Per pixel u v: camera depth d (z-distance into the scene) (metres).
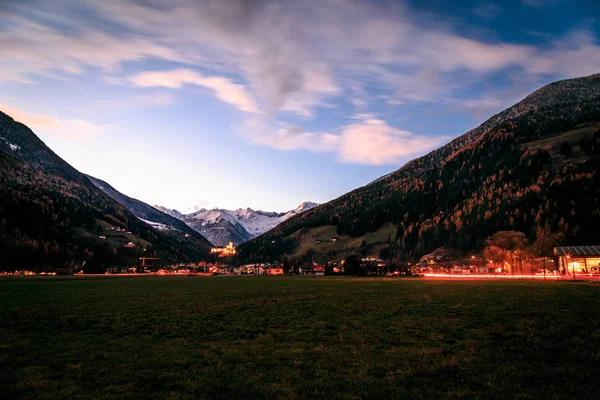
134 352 21.03
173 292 66.50
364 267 181.88
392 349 21.41
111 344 23.14
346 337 24.66
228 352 20.89
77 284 96.44
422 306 40.59
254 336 25.34
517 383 15.78
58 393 14.71
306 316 34.16
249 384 15.70
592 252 126.81
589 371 17.27
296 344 22.78
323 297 53.47
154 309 40.06
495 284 83.44
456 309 37.59
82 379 16.47
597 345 21.91
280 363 18.70
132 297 55.69
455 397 14.38
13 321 31.86
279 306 42.31
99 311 38.44
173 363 18.80
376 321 30.88
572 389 15.04
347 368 17.89
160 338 24.94
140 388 15.34
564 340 23.23
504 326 27.86
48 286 85.75
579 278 109.62
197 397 14.39
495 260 166.00
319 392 14.80
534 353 20.31
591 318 31.19
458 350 21.09
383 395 14.52
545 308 37.50
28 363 18.92
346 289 71.31
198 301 49.00
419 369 17.61
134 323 30.88
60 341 24.05
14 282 106.25
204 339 24.53
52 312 37.66
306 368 17.94
